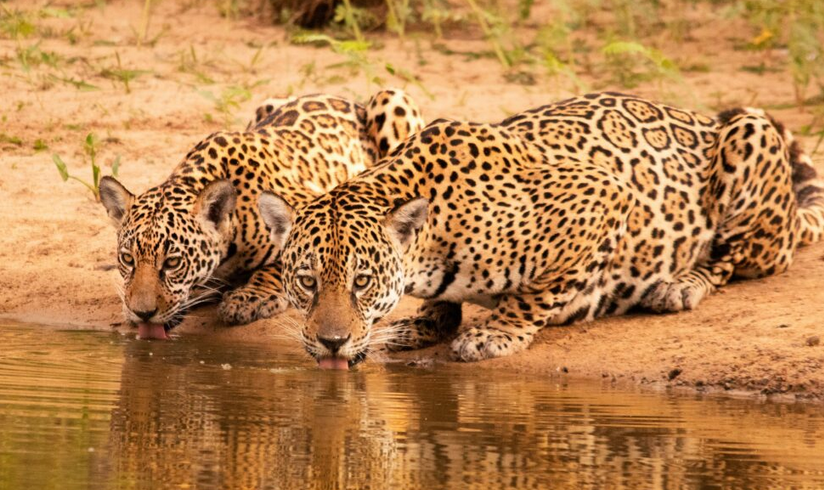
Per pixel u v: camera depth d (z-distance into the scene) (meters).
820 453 7.66
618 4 24.70
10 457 6.98
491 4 27.89
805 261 13.20
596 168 11.57
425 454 7.35
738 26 27.23
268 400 8.88
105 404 8.53
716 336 10.98
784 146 12.51
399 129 14.89
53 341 11.42
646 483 6.84
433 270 11.06
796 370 9.95
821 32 23.80
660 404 9.21
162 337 11.86
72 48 23.62
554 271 11.31
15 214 15.61
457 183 11.06
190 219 12.18
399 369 10.70
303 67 22.81
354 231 10.13
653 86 22.25
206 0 28.16
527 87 22.16
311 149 14.10
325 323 9.95
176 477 6.66
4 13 25.53
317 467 6.96
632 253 11.88
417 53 24.25
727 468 7.23
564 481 6.82
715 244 12.38
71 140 18.39
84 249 14.72
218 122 19.55
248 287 12.77
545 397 9.38
